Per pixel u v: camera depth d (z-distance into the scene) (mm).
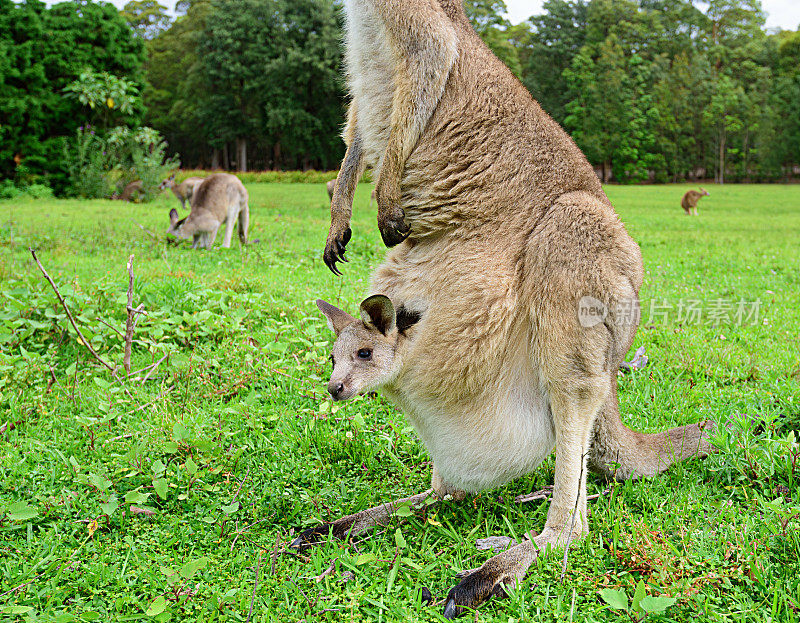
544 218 3072
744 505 3160
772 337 5832
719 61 73812
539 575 2666
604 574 2654
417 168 3221
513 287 3029
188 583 2596
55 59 24266
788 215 21047
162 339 5293
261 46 59531
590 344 2951
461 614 2504
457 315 3018
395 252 3389
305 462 3609
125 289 6156
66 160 23828
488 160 3146
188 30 71062
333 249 3703
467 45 3277
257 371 4715
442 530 2963
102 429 3957
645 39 71250
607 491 3301
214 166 68875
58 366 4922
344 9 3398
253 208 18656
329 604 2518
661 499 3186
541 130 3244
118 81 23891
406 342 3033
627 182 61594
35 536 2975
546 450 3123
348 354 2932
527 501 3295
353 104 3629
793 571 2621
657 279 8477
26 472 3436
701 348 5379
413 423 3191
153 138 24219
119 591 2623
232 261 8906
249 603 2512
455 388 3020
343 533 2977
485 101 3186
